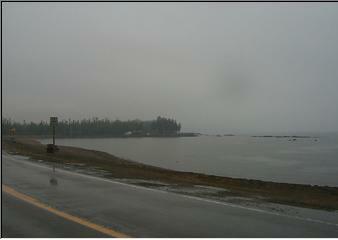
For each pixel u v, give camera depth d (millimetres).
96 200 10344
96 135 193125
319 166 46375
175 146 108688
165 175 18250
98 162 24031
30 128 148625
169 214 8828
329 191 15422
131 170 19172
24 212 8820
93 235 7062
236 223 8117
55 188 12289
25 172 16531
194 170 38031
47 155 27891
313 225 8047
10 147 36750
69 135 175000
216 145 125938
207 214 8906
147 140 170625
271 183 17281
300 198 12477
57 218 8281
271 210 9469
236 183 16766
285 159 59312
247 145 131250
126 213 8836
